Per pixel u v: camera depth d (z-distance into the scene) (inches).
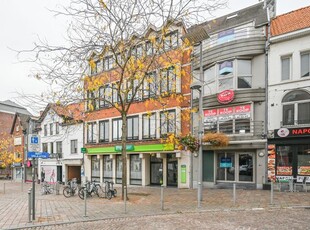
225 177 763.4
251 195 556.7
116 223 338.0
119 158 1058.7
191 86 504.7
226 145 712.4
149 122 927.0
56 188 756.0
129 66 534.9
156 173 944.9
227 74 741.3
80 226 328.2
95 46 460.8
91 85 469.7
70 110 584.1
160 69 518.9
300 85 654.5
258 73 714.8
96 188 637.9
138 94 806.5
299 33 653.9
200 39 522.9
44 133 1488.7
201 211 397.4
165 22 445.7
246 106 711.1
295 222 319.9
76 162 1253.7
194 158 810.2
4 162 1609.3
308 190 612.4
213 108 768.3
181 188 805.2
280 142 661.3
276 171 667.4
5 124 2236.7
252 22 723.4
